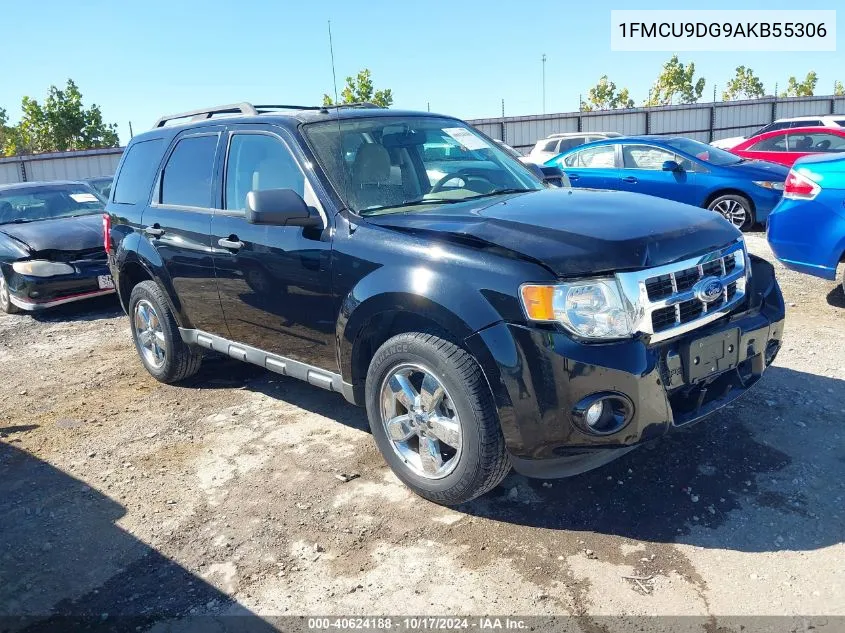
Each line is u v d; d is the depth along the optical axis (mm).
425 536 3049
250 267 3918
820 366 4559
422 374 3268
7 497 3656
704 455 3516
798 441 3598
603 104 62188
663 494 3219
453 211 3354
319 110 4152
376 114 4168
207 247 4230
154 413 4676
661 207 3328
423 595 2672
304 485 3557
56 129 32250
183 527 3258
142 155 5141
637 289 2760
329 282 3459
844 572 2625
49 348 6496
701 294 2951
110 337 6727
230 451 4008
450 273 2945
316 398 4742
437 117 4469
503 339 2775
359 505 3332
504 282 2799
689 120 30734
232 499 3475
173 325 4879
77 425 4559
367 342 3533
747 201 9758
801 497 3117
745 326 3135
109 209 5352
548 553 2865
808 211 5562
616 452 2857
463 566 2826
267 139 3967
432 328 3148
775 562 2709
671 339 2887
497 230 2992
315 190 3607
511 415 2816
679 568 2715
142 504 3492
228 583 2830
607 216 3111
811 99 31812
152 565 2984
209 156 4391
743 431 3725
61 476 3848
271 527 3199
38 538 3248
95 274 7562
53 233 7637
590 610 2523
